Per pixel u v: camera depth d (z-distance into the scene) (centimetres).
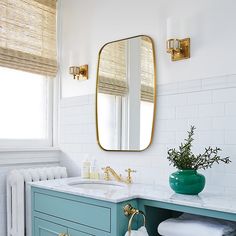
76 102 269
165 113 209
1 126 256
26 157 256
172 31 198
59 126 283
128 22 234
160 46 214
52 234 197
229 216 142
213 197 168
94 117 253
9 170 247
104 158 243
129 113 227
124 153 230
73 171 268
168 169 206
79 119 265
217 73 188
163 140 209
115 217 162
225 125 183
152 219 183
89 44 262
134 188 196
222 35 187
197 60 196
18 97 268
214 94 189
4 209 244
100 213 169
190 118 198
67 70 278
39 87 283
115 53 240
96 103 250
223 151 183
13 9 258
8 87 261
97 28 256
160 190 188
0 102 256
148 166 216
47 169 254
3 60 245
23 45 263
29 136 274
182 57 201
